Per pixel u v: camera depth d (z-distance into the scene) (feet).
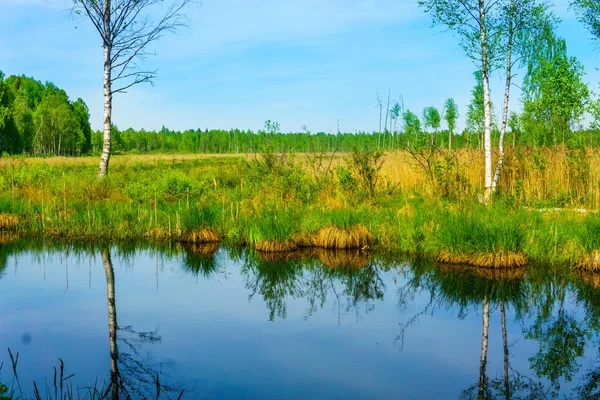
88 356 18.15
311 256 36.27
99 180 57.41
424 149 57.16
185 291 27.43
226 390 15.47
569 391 15.60
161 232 43.19
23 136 221.05
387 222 40.42
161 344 19.40
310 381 16.21
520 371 17.22
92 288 27.78
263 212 42.68
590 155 50.06
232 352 18.72
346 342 19.89
